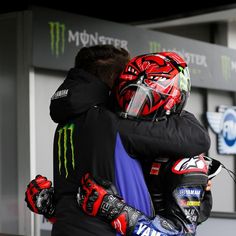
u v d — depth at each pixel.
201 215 1.95
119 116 1.83
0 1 6.48
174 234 1.75
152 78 1.80
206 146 1.81
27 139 4.99
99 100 1.90
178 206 1.76
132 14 7.62
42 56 5.07
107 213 1.72
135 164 1.79
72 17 5.43
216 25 8.92
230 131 8.30
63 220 1.83
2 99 5.20
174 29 8.64
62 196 1.89
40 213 2.05
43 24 5.08
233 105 8.39
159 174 1.81
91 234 1.75
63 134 1.93
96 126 1.82
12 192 5.05
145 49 6.43
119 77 1.87
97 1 7.24
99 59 1.98
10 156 5.12
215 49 7.65
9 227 5.01
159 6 7.60
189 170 1.77
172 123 1.79
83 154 1.84
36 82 5.16
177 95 1.82
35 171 5.02
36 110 5.14
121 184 1.77
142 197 1.77
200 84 7.35
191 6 7.51
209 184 1.97
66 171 1.89
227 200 8.03
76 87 1.88
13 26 5.13
